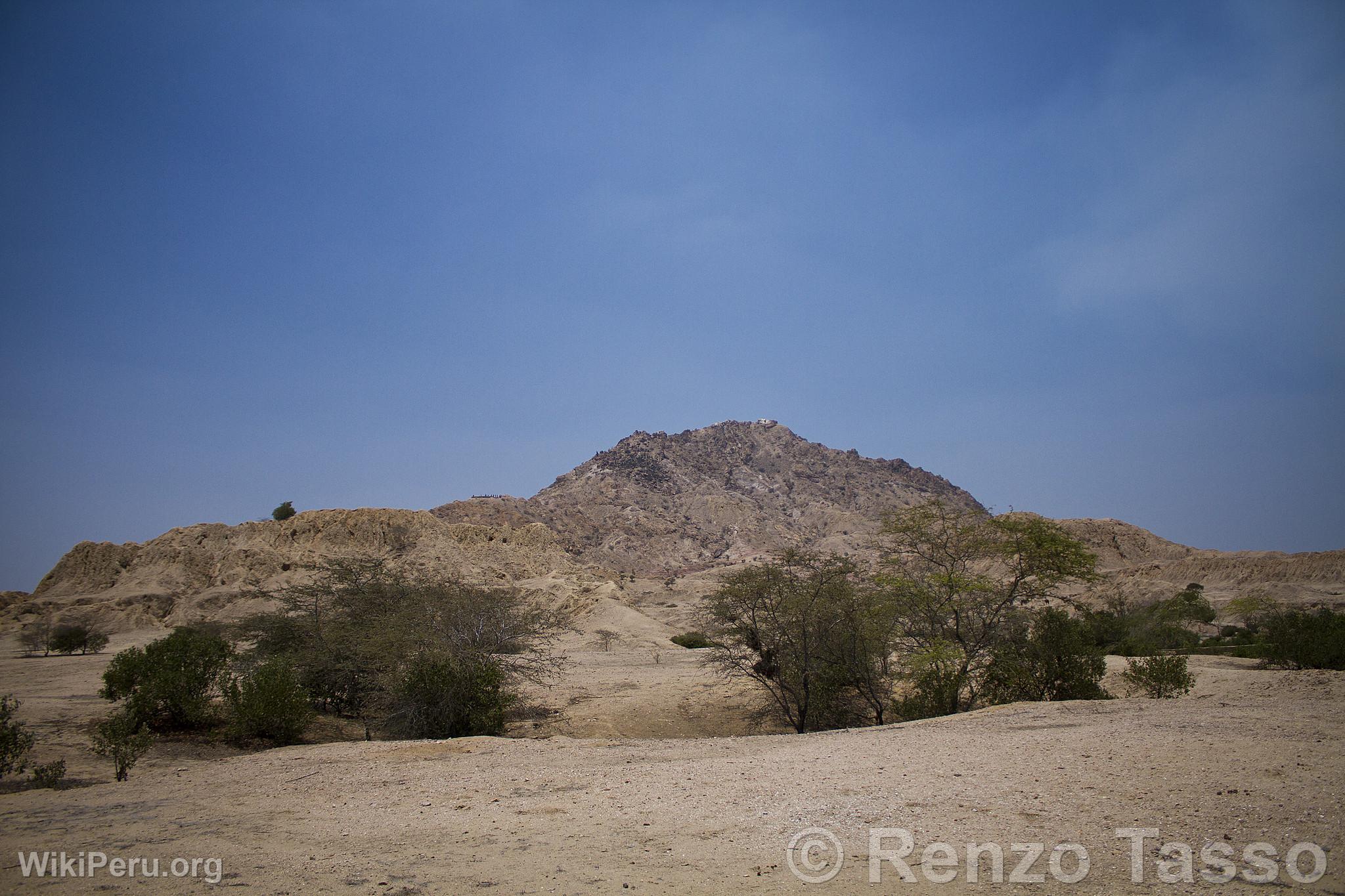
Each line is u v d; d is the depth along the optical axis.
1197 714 15.02
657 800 10.95
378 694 28.44
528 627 31.92
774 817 9.53
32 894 7.56
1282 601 83.56
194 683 25.77
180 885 7.70
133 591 87.00
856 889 7.06
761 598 30.39
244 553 93.38
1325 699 17.19
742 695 34.38
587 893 7.20
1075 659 24.81
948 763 11.70
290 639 34.31
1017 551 28.84
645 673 43.16
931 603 29.17
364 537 100.88
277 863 8.45
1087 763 10.84
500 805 11.24
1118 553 153.62
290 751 20.55
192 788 14.34
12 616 81.50
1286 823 7.73
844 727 29.16
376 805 11.71
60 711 29.02
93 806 12.44
